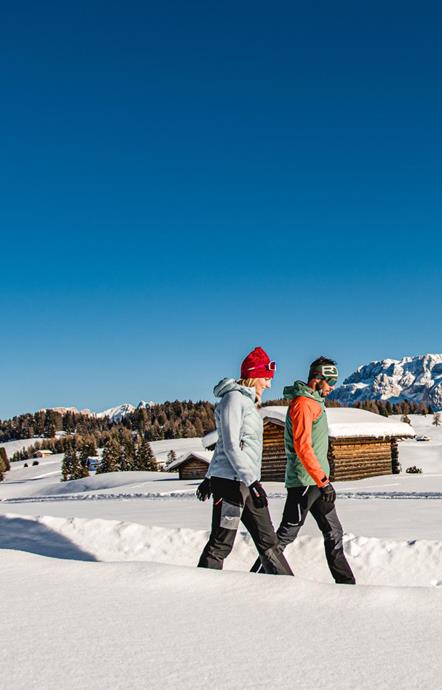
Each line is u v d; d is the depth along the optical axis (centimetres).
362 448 3053
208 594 312
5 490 5659
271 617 283
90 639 246
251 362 464
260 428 460
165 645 242
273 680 212
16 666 217
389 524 825
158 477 4612
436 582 523
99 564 355
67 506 1548
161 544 615
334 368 504
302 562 547
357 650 244
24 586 319
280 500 1490
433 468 5722
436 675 220
